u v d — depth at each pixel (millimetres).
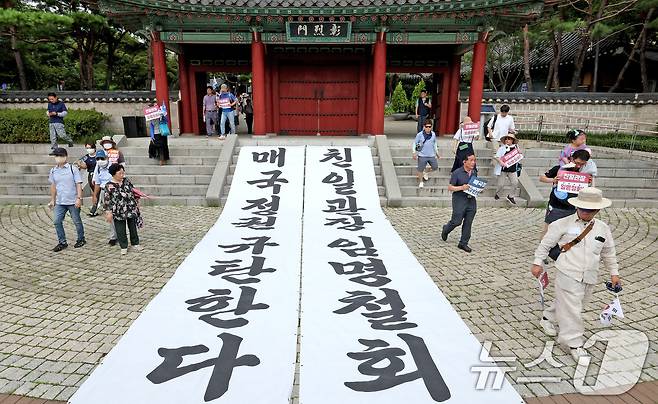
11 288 5633
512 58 28344
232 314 4785
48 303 5207
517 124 17672
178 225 8625
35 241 7617
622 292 5570
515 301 5277
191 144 12359
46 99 17219
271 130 15500
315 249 6980
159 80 13312
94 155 9383
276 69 15078
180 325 4539
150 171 11211
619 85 22875
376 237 7586
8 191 10734
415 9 11688
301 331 4438
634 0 17469
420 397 3451
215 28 12883
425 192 10625
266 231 7926
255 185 10234
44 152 12453
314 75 15258
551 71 22375
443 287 5676
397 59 15391
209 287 5512
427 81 35438
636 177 11242
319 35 12555
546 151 11945
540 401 3516
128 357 3969
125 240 6836
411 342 4230
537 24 19562
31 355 4121
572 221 4027
